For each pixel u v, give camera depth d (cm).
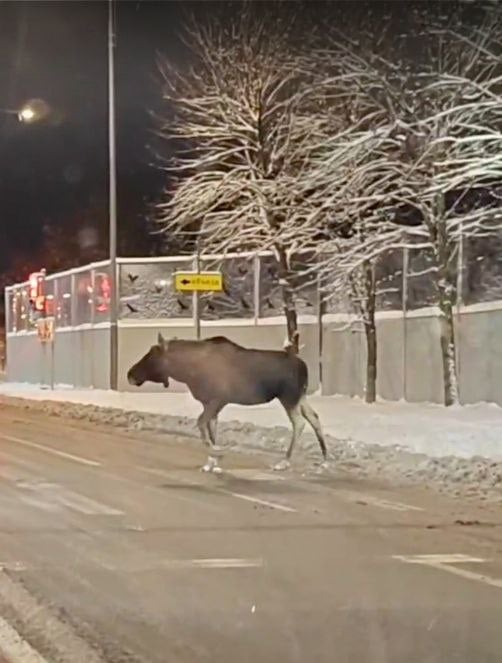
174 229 3953
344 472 1786
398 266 3164
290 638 809
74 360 4647
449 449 1947
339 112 2981
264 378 1788
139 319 4141
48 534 1238
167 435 2531
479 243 2848
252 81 3325
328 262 3050
